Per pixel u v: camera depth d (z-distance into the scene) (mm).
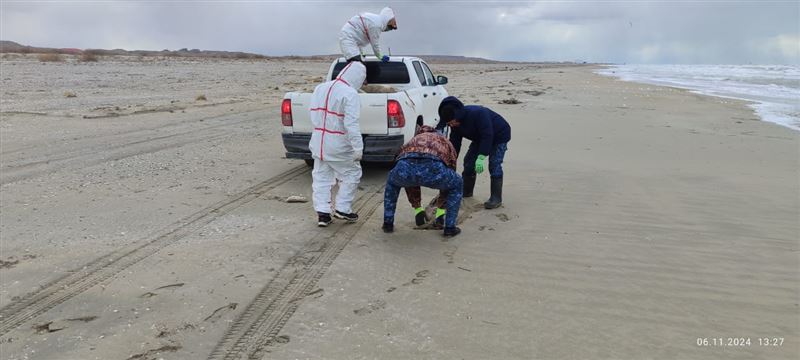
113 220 5949
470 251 5113
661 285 4371
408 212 6332
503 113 16250
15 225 5770
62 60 47312
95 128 12430
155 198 6801
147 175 8008
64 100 17984
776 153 9805
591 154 9789
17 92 20016
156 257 4918
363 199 6895
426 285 4387
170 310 3963
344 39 7043
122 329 3709
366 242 5340
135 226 5758
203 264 4770
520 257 4961
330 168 5734
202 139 11164
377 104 7527
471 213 6289
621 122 14211
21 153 9484
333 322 3801
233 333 3662
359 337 3605
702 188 7332
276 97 20906
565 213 6266
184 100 19078
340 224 5875
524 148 10422
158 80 29516
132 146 10258
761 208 6391
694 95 23125
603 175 8125
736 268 4691
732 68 70812
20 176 7859
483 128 6055
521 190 7301
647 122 14227
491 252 5090
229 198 6848
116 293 4227
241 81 30062
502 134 6359
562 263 4816
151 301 4102
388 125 7555
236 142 10852
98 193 7020
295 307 4012
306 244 5266
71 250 5082
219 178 7879
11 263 4789
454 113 6066
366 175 8250
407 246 5242
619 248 5168
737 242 5305
